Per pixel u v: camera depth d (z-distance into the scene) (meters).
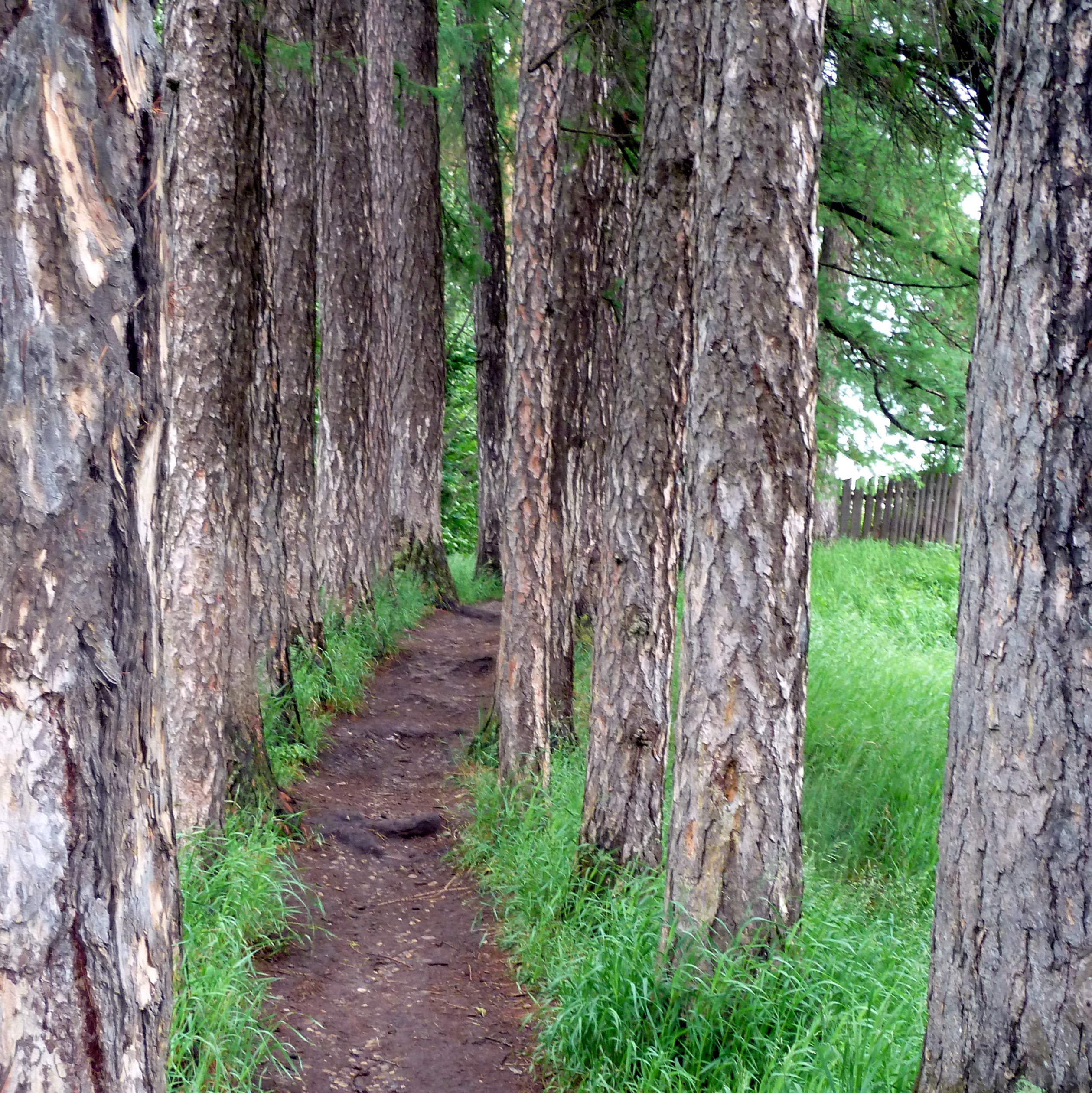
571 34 5.80
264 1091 3.48
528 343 6.37
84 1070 1.30
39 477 1.25
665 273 5.12
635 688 5.09
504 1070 3.83
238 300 5.62
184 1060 3.32
